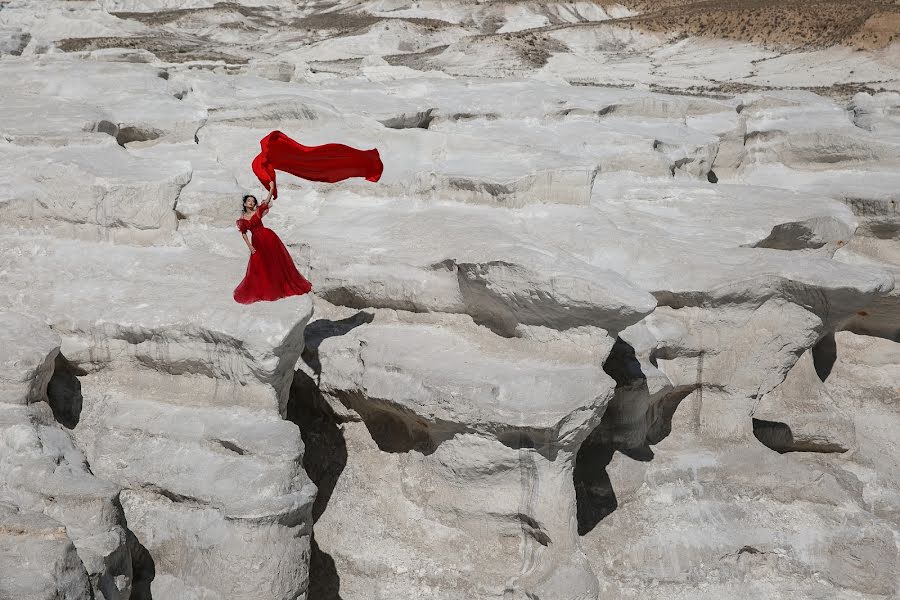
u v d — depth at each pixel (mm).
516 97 18172
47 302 10508
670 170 16375
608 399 10219
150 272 11242
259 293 10328
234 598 8805
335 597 10680
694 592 11656
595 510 12055
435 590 10570
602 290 10109
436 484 11031
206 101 17062
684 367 12984
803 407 14078
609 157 16062
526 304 10711
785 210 15070
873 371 16547
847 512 12695
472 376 10344
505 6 84375
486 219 13031
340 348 11820
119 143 15406
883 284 12438
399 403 10695
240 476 9109
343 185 14406
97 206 11641
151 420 9836
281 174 14883
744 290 12391
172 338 9992
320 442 12000
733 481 12750
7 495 8234
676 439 13117
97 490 8336
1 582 6836
